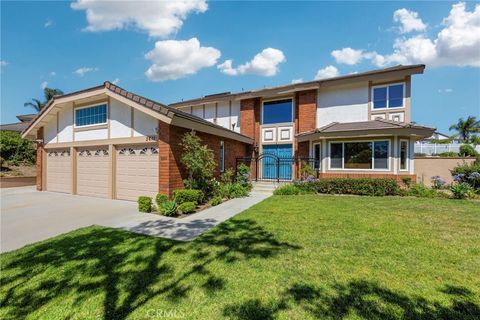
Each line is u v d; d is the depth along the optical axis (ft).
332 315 7.95
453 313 7.99
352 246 13.83
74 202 30.22
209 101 57.82
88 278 10.73
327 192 34.35
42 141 42.04
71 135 37.65
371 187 32.12
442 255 12.48
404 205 24.85
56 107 37.73
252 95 51.85
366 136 36.81
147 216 22.65
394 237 15.26
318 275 10.54
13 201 31.19
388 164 35.83
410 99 40.75
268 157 51.57
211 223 19.77
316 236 15.62
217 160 38.32
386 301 8.64
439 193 30.76
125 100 28.94
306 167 39.86
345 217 20.18
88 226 19.47
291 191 34.06
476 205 24.73
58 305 8.89
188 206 23.39
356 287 9.55
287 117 50.52
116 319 8.05
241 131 53.78
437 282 9.88
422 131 34.35
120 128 31.76
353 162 38.04
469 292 9.17
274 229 17.28
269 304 8.58
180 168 29.30
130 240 15.66
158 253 13.39
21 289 9.96
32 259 12.82
